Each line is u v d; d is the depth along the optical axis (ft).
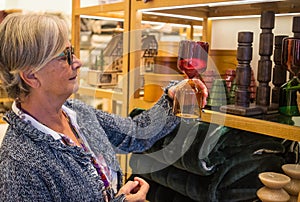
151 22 4.57
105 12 4.99
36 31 2.79
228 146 3.83
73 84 3.10
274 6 3.97
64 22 3.05
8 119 3.05
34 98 3.04
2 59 2.91
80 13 5.52
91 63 4.37
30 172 2.78
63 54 2.95
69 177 2.93
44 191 2.81
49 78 2.94
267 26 3.70
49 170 2.85
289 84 3.56
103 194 3.14
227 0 3.46
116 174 3.59
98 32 6.95
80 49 5.83
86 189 3.00
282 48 3.52
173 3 3.82
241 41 3.70
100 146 3.57
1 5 9.34
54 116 3.20
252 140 3.84
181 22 4.84
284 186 3.32
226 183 3.84
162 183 4.24
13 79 2.95
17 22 2.85
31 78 2.92
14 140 2.91
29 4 9.18
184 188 4.05
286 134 3.19
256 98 3.76
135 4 4.31
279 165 3.71
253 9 4.20
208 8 4.42
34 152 2.85
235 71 3.84
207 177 3.92
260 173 3.60
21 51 2.79
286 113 3.56
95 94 4.39
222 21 4.82
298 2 3.73
